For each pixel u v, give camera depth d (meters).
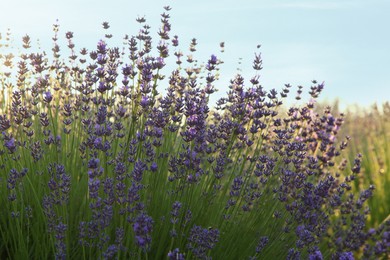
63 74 5.33
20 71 4.76
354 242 4.14
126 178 3.73
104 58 4.19
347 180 4.66
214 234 3.08
